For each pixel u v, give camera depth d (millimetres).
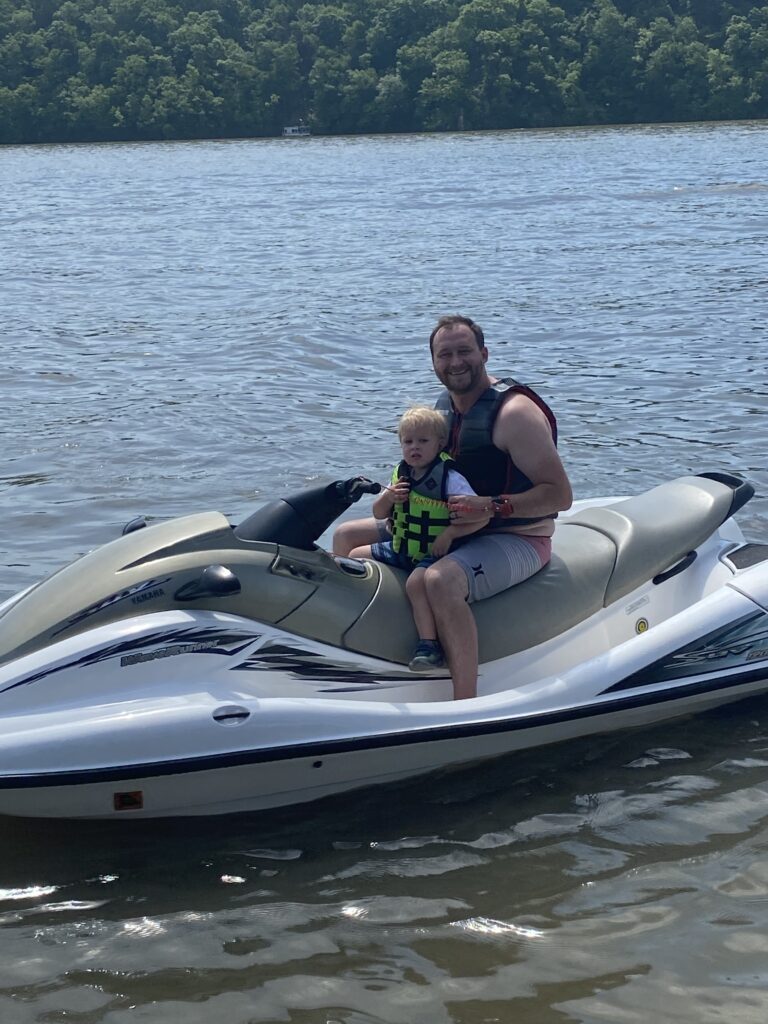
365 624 4785
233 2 111062
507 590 5039
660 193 35531
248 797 4531
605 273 19406
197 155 73062
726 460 8789
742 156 52688
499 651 4984
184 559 4547
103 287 19500
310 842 4418
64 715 4312
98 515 7906
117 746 4242
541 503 4848
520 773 4840
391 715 4598
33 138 98625
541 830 4469
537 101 95875
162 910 4047
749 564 5578
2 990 3672
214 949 3850
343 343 13781
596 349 13148
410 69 98750
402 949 3838
